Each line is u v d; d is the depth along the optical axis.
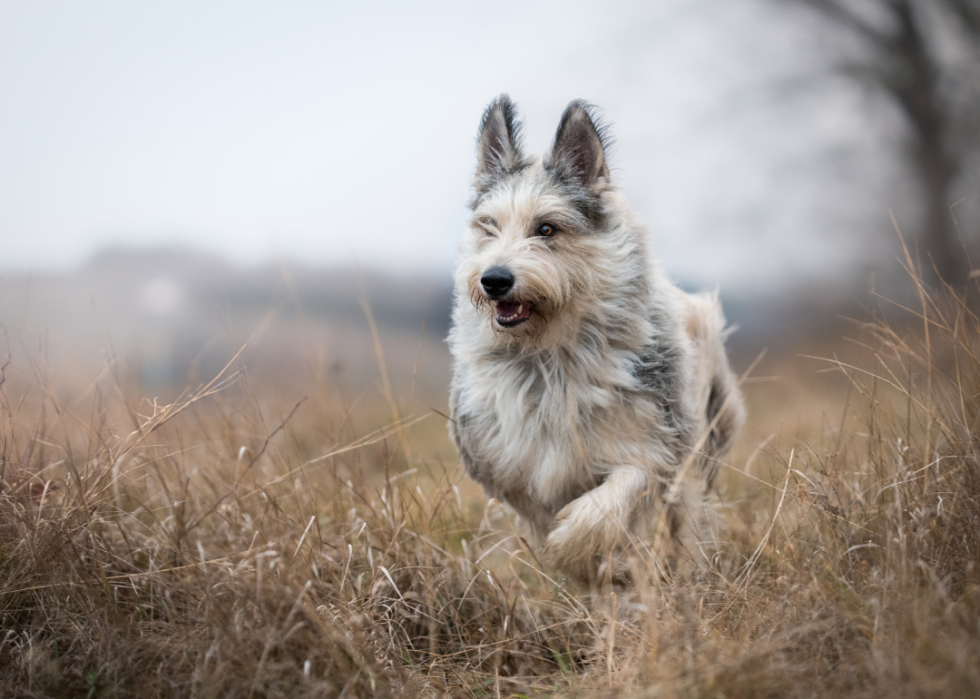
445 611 3.13
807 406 5.96
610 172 3.68
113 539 3.10
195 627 2.50
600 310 3.34
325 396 4.74
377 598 2.92
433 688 2.60
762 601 2.54
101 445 3.23
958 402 3.01
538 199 3.50
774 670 2.05
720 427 4.23
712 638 2.36
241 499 3.31
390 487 3.54
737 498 4.14
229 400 4.14
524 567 3.76
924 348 3.28
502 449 3.40
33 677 2.37
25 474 3.16
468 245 3.81
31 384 3.65
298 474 3.73
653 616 2.42
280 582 2.60
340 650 2.43
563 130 3.66
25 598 2.70
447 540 3.80
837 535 2.77
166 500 3.43
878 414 3.42
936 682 1.80
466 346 3.55
